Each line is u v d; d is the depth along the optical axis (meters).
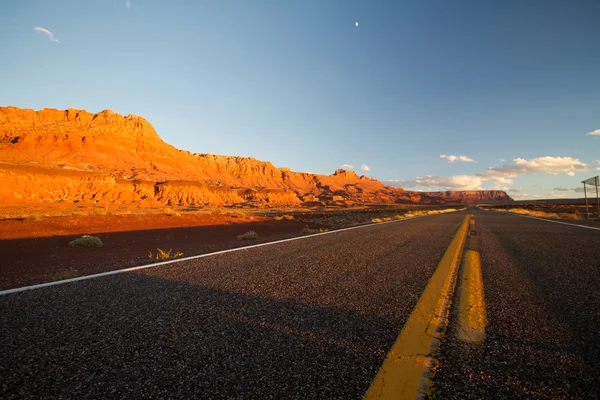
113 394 1.41
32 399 1.37
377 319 2.38
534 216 27.16
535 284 3.50
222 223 16.12
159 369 1.63
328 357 1.74
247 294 3.15
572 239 8.32
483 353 1.78
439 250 6.34
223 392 1.41
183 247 7.80
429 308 2.63
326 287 3.42
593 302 2.82
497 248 6.60
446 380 1.49
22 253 6.54
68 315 2.53
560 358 1.72
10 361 1.73
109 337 2.06
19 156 127.94
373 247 6.88
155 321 2.37
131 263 5.30
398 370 1.58
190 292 3.24
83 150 155.88
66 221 11.99
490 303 2.77
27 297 3.08
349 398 1.34
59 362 1.72
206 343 1.96
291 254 5.94
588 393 1.38
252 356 1.77
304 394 1.38
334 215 32.22
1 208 33.28
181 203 95.88
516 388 1.42
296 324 2.28
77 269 4.78
